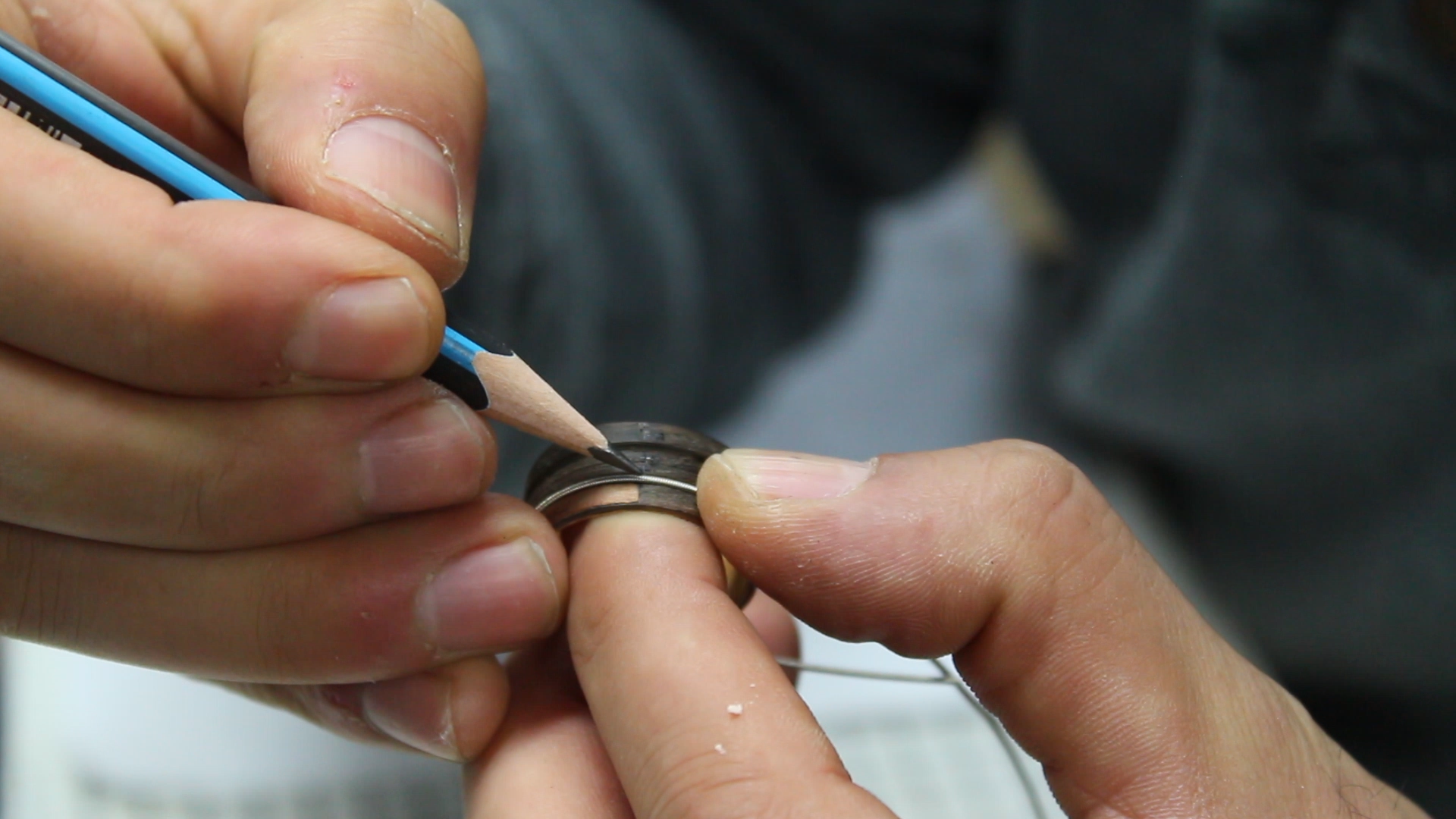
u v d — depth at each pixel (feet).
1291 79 1.11
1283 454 1.30
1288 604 1.41
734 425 1.53
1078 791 0.85
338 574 0.84
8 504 0.82
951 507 0.84
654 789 0.81
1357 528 1.30
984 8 1.38
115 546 0.84
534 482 0.88
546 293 1.18
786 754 0.80
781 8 1.36
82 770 1.09
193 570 0.84
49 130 0.82
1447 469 1.19
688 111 1.33
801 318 1.52
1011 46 1.36
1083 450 1.50
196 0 0.91
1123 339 1.30
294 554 0.84
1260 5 1.09
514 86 1.16
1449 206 1.10
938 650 0.85
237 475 0.82
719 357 1.42
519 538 0.84
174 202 0.82
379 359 0.80
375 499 0.83
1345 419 1.22
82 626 0.85
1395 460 1.22
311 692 0.91
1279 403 1.24
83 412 0.81
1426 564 1.25
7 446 0.81
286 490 0.82
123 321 0.79
